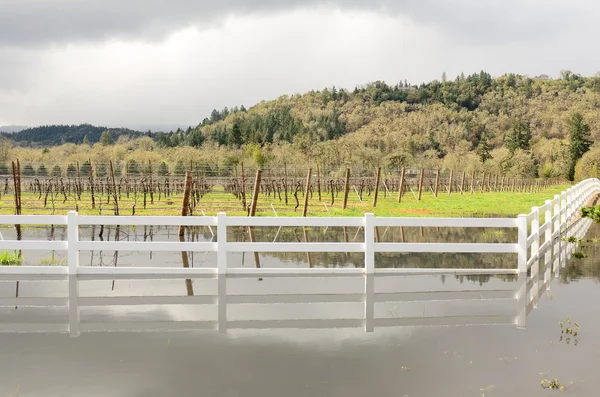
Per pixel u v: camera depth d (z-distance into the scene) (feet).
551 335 25.61
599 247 54.03
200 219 39.04
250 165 213.05
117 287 35.35
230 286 35.76
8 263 44.73
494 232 71.26
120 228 77.71
